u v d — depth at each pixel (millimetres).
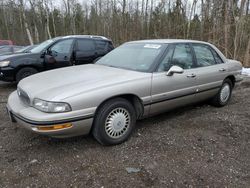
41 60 7543
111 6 31828
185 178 2908
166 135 3975
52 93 3158
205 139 3873
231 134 4090
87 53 8391
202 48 5000
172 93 4156
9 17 39969
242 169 3121
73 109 3109
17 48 12609
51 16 40750
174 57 4309
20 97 3619
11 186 2760
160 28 21703
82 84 3377
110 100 3473
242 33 13320
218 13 14812
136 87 3660
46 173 2979
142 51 4434
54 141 3734
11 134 3969
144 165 3139
